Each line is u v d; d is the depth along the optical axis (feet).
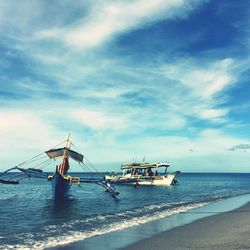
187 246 53.11
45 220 93.20
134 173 296.92
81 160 165.48
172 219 86.02
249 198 155.22
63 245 57.21
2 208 124.47
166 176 277.85
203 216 90.84
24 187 274.98
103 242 58.49
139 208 117.91
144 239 60.08
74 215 102.63
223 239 56.95
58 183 148.77
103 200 154.10
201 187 284.41
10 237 65.87
